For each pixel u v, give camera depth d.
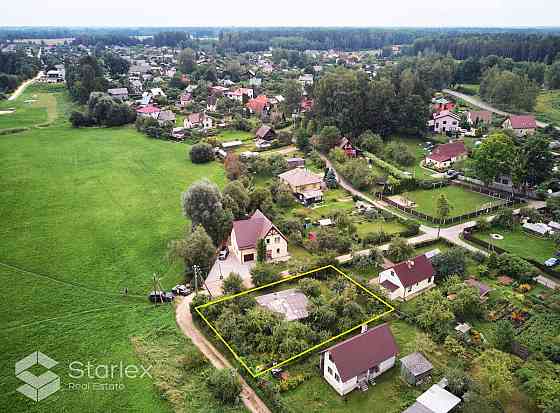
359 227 90.19
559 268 73.88
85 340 57.44
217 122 175.38
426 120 151.00
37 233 86.25
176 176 118.62
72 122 171.62
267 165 120.00
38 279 71.12
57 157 132.75
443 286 68.38
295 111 184.62
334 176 115.19
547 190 104.56
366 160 131.12
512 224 88.56
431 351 55.69
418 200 104.06
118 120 174.88
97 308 64.31
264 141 148.12
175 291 68.19
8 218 92.38
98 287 69.62
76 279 71.50
